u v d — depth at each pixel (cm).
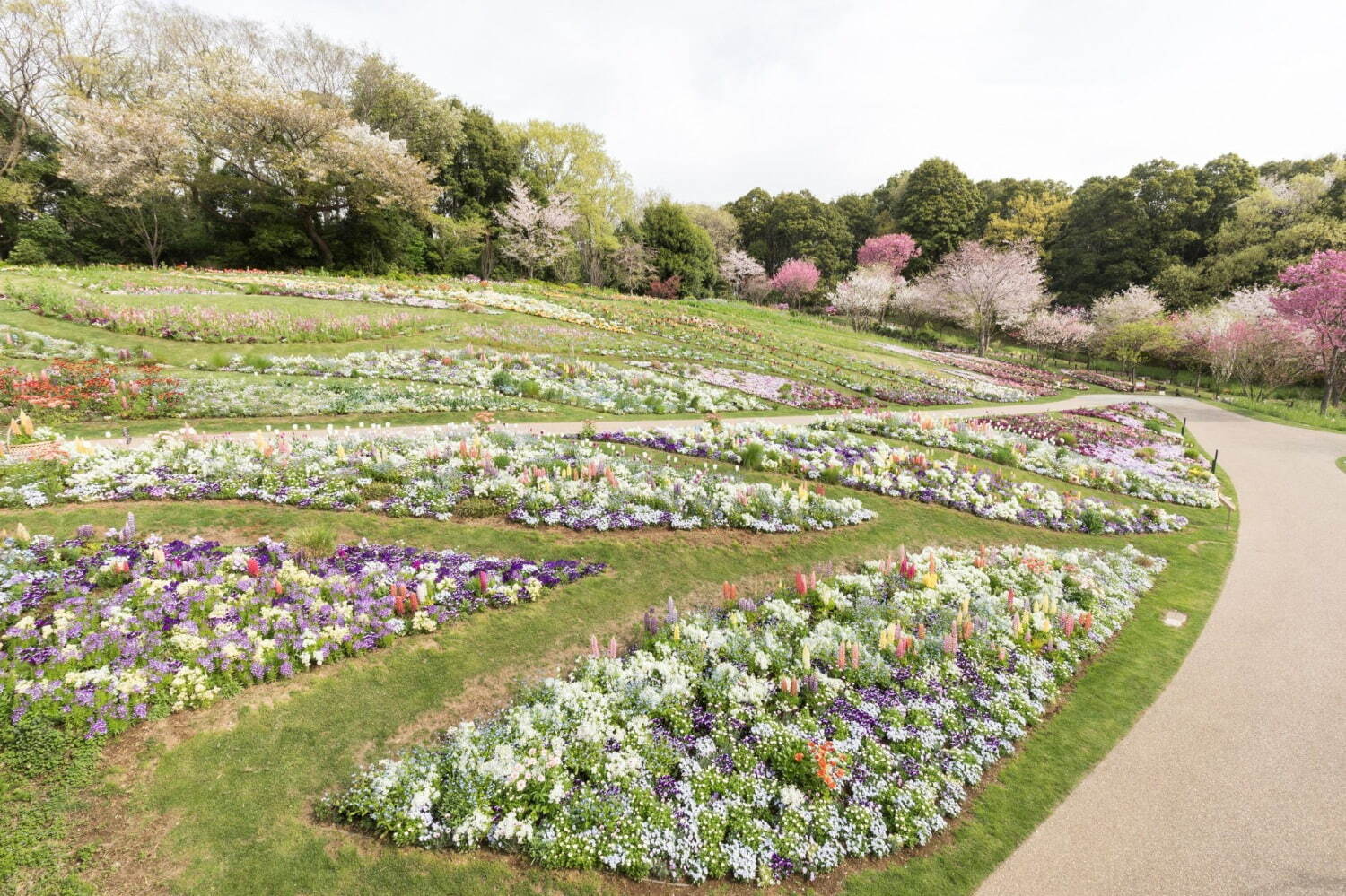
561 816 604
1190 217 6328
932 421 2273
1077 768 761
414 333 2642
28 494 976
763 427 1912
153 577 818
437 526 1111
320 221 4609
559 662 834
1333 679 952
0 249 3850
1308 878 605
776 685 820
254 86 3972
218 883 512
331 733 674
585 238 6259
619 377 2442
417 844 577
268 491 1114
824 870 607
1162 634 1089
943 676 884
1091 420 2975
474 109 5772
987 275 5794
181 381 1655
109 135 3612
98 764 587
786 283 7538
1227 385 5028
